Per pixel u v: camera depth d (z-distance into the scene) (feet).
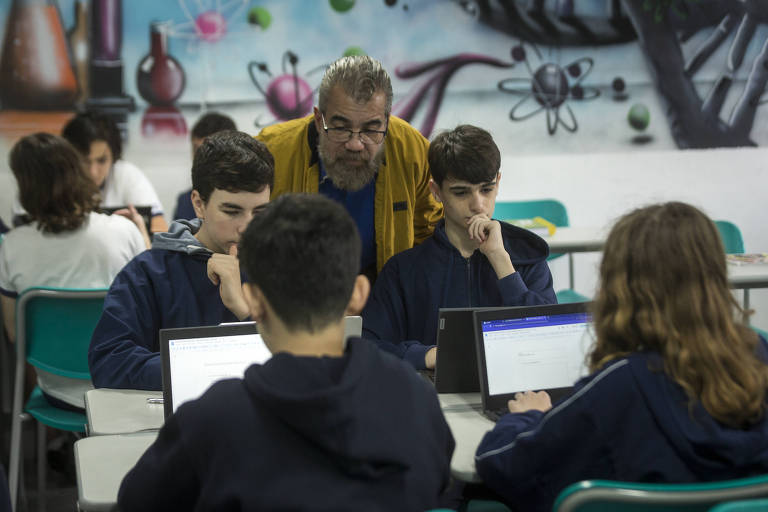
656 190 15.19
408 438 3.40
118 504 3.71
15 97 13.66
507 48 14.60
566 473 4.25
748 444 3.94
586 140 14.98
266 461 3.24
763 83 14.94
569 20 14.56
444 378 5.87
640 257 4.03
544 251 6.69
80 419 7.63
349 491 3.25
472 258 6.66
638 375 4.01
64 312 7.52
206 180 5.69
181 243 6.07
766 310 14.40
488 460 4.48
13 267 7.93
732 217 15.34
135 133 14.06
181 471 3.41
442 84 14.61
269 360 3.42
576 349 5.58
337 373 3.36
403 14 14.33
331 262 3.45
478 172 6.31
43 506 8.93
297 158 7.31
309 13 14.14
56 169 7.71
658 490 3.67
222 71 14.11
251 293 3.61
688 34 14.71
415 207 7.64
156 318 6.03
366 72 6.41
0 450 10.39
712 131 15.07
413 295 6.68
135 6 13.74
